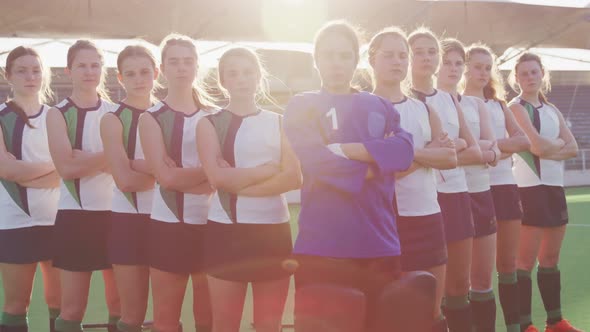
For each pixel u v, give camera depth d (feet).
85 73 13.19
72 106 13.19
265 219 10.56
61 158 12.81
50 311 14.28
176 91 11.91
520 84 16.39
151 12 45.93
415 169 11.46
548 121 16.03
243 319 17.44
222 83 11.02
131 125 12.34
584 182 75.46
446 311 12.98
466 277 12.85
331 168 8.18
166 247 11.35
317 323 7.88
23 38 45.85
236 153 10.69
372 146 8.22
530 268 15.75
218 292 10.50
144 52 12.65
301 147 8.39
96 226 12.91
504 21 52.26
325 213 8.36
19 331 13.46
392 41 11.39
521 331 15.53
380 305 8.09
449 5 49.90
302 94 8.80
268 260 10.52
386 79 11.51
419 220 11.42
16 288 13.48
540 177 15.67
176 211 11.41
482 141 13.79
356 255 8.26
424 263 11.37
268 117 10.93
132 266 11.97
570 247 30.99
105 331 17.01
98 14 44.88
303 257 8.44
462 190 12.85
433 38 12.92
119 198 12.19
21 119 13.70
